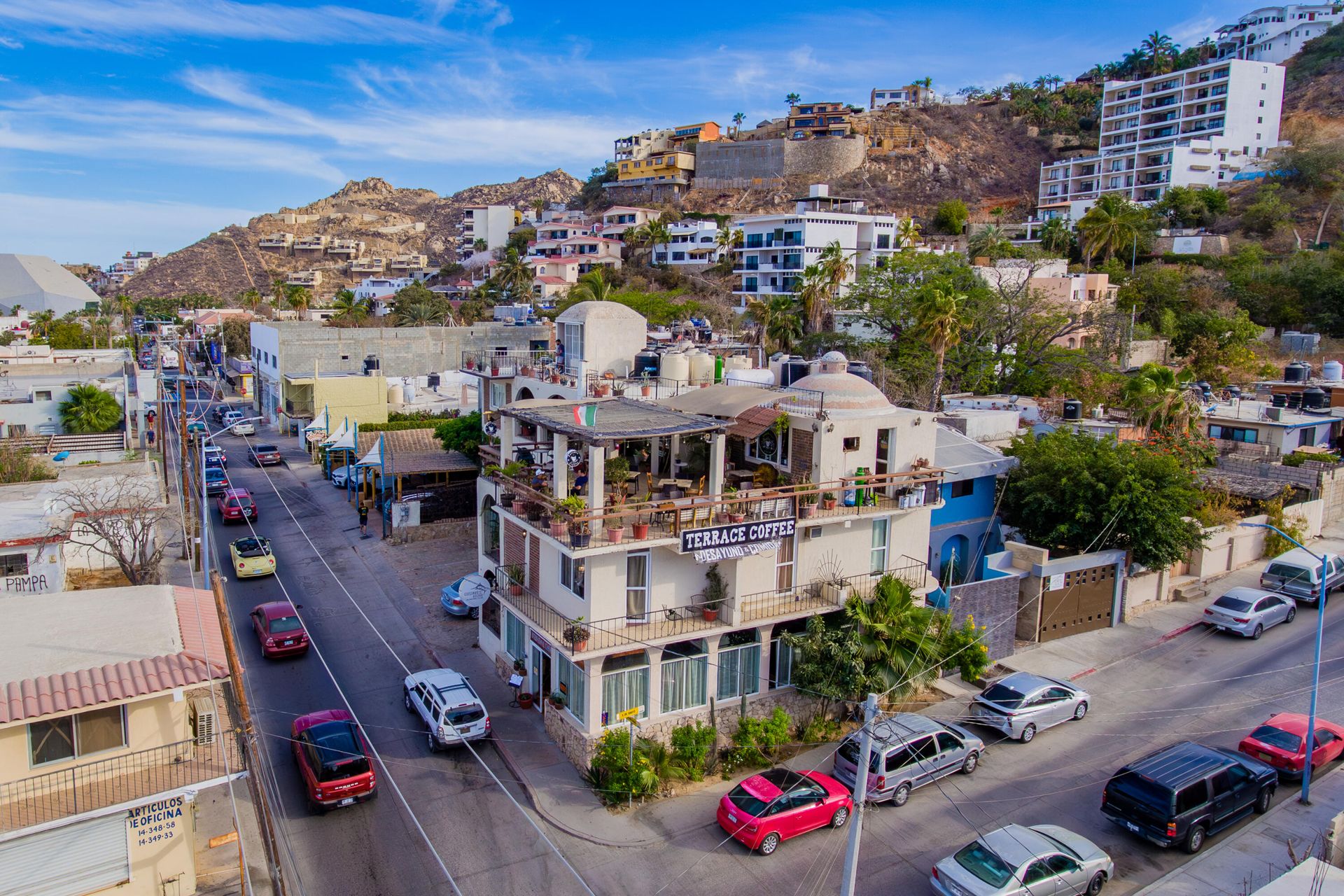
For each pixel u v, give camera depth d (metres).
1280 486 39.44
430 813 21.28
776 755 24.27
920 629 25.03
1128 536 32.25
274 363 74.81
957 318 53.72
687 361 36.22
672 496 25.19
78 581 32.53
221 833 20.20
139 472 38.84
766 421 24.77
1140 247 98.94
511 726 25.27
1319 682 27.12
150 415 63.84
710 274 117.38
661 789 22.23
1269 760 22.67
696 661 24.30
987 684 27.56
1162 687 27.48
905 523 27.98
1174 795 19.42
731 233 118.25
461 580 33.31
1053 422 43.53
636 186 165.62
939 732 22.62
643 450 28.19
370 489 47.66
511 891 18.55
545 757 23.72
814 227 101.06
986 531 35.25
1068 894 17.80
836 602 25.86
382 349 77.56
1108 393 55.78
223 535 42.44
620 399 28.09
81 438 48.66
